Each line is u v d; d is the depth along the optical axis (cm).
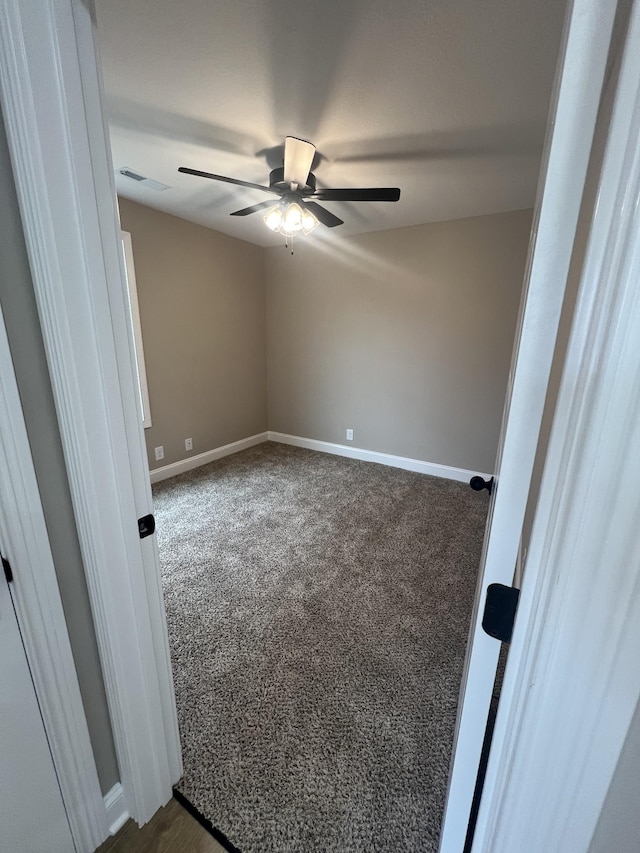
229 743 124
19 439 72
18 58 59
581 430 34
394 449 380
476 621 62
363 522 271
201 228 342
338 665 153
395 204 273
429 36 125
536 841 44
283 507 293
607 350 31
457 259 315
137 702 96
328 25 122
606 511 33
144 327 310
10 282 68
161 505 294
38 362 74
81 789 92
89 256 72
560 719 39
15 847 81
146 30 124
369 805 108
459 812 63
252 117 173
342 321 381
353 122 174
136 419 86
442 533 257
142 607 93
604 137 38
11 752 78
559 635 38
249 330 412
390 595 195
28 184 64
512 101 157
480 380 326
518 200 264
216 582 204
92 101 69
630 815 37
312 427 430
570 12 35
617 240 30
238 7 116
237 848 99
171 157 213
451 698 139
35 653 79
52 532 80
